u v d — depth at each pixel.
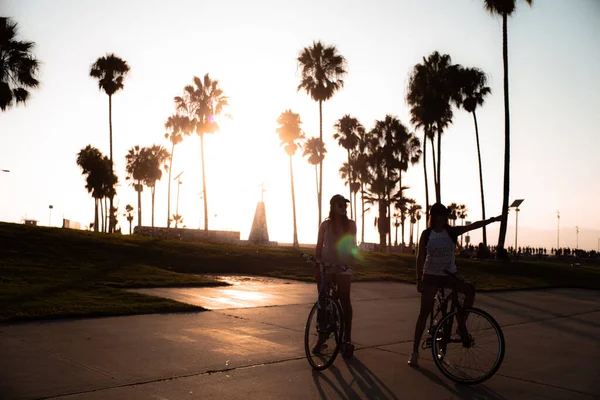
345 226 6.37
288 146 54.69
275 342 6.95
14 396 4.37
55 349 6.01
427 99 38.94
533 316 10.62
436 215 6.13
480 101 43.72
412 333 8.08
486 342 5.68
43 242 18.48
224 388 4.92
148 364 5.58
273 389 4.97
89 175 64.62
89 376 5.05
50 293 9.85
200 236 41.62
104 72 45.25
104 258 17.17
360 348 6.96
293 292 12.71
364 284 15.72
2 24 29.45
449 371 5.66
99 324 7.56
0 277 11.63
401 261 25.36
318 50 39.03
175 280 13.40
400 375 5.68
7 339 6.38
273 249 24.97
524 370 6.05
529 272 23.75
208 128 45.12
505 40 30.75
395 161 57.09
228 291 12.26
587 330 9.11
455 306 5.90
